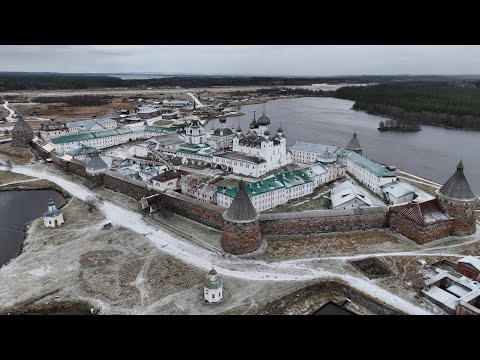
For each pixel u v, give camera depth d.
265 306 104.75
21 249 138.12
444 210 141.62
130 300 108.69
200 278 118.69
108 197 186.12
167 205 167.50
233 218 130.62
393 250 133.38
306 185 187.88
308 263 126.25
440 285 113.00
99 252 134.38
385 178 185.38
